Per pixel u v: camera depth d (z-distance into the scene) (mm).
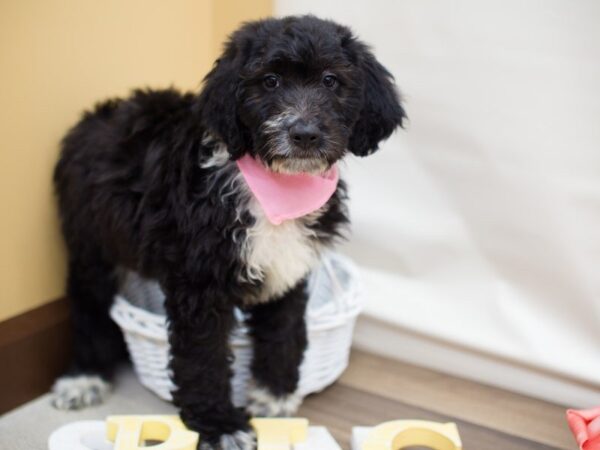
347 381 999
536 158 937
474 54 944
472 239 999
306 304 883
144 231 802
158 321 870
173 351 804
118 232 834
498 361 1000
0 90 842
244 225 773
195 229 770
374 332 1074
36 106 884
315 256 828
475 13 935
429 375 1026
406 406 946
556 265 949
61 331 940
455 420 922
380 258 1057
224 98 763
